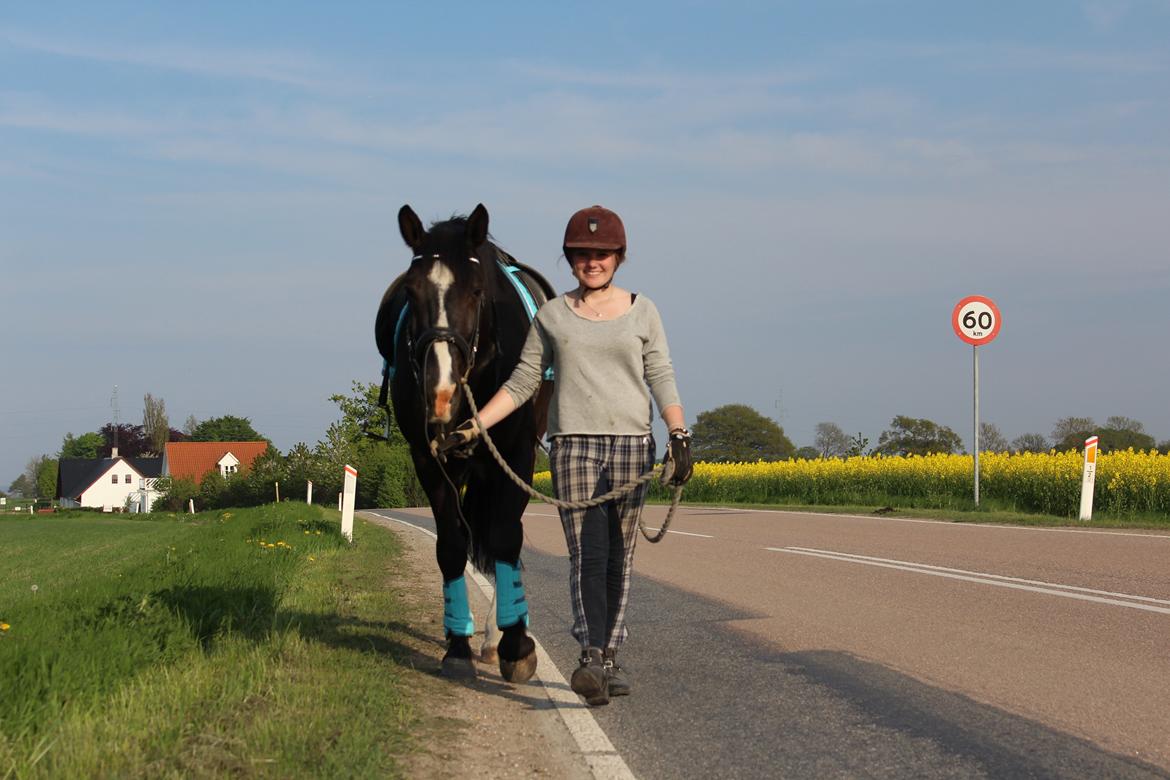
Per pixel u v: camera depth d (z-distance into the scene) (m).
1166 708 4.67
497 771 3.96
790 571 9.95
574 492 4.86
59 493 145.88
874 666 5.69
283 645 5.78
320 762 3.73
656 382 4.95
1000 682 5.23
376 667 5.45
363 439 73.25
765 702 5.01
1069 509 18.25
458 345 5.03
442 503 5.67
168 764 3.62
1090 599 7.50
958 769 3.95
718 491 30.56
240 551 11.74
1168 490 16.84
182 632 5.83
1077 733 4.35
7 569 21.39
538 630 7.33
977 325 18.47
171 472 121.94
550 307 4.99
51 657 4.80
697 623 7.24
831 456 29.38
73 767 3.50
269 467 82.19
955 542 12.09
